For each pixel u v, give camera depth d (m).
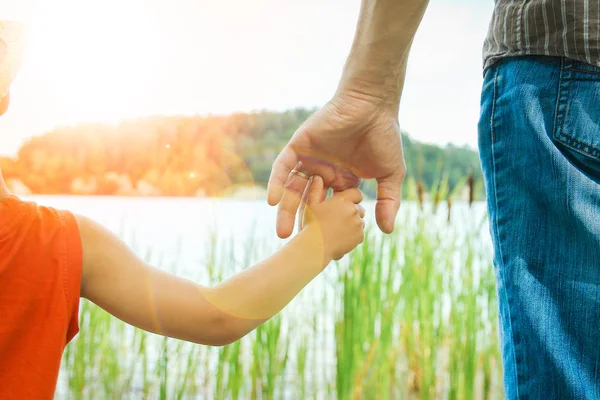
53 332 0.66
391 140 0.87
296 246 0.80
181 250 1.95
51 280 0.67
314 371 1.85
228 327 0.75
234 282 0.76
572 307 0.68
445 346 2.05
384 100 0.85
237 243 1.89
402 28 0.78
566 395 0.67
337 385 1.76
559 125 0.70
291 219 0.87
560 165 0.69
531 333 0.70
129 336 2.23
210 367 2.01
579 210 0.68
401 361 2.14
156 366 1.85
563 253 0.70
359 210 0.85
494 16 0.79
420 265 2.06
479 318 2.01
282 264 0.78
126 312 0.72
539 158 0.71
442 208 2.12
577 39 0.69
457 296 2.03
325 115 0.84
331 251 0.81
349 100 0.83
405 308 2.05
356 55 0.83
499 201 0.76
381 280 1.99
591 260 0.68
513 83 0.75
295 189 0.87
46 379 0.66
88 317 2.01
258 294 0.76
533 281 0.71
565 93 0.70
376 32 0.79
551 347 0.68
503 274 0.74
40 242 0.67
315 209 0.83
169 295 0.73
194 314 0.73
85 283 0.71
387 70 0.82
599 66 0.68
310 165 0.86
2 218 0.66
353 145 0.87
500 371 2.04
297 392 1.84
